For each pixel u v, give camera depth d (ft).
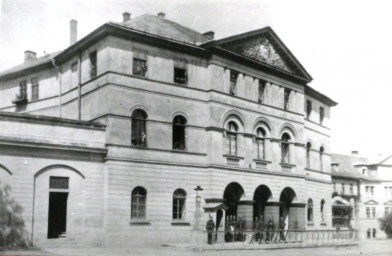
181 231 106.01
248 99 123.65
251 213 119.75
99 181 96.84
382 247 120.88
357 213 189.16
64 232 95.76
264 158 128.06
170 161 106.11
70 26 133.18
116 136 98.17
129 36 102.12
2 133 86.94
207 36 130.00
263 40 129.49
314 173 153.79
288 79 137.90
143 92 103.55
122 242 96.37
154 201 102.47
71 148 93.15
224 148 115.96
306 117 153.89
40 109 124.16
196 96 113.19
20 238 87.10
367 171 215.72
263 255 89.51
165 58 108.58
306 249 108.78
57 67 119.24
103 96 99.66
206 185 111.86
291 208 136.56
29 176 89.04
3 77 135.85
